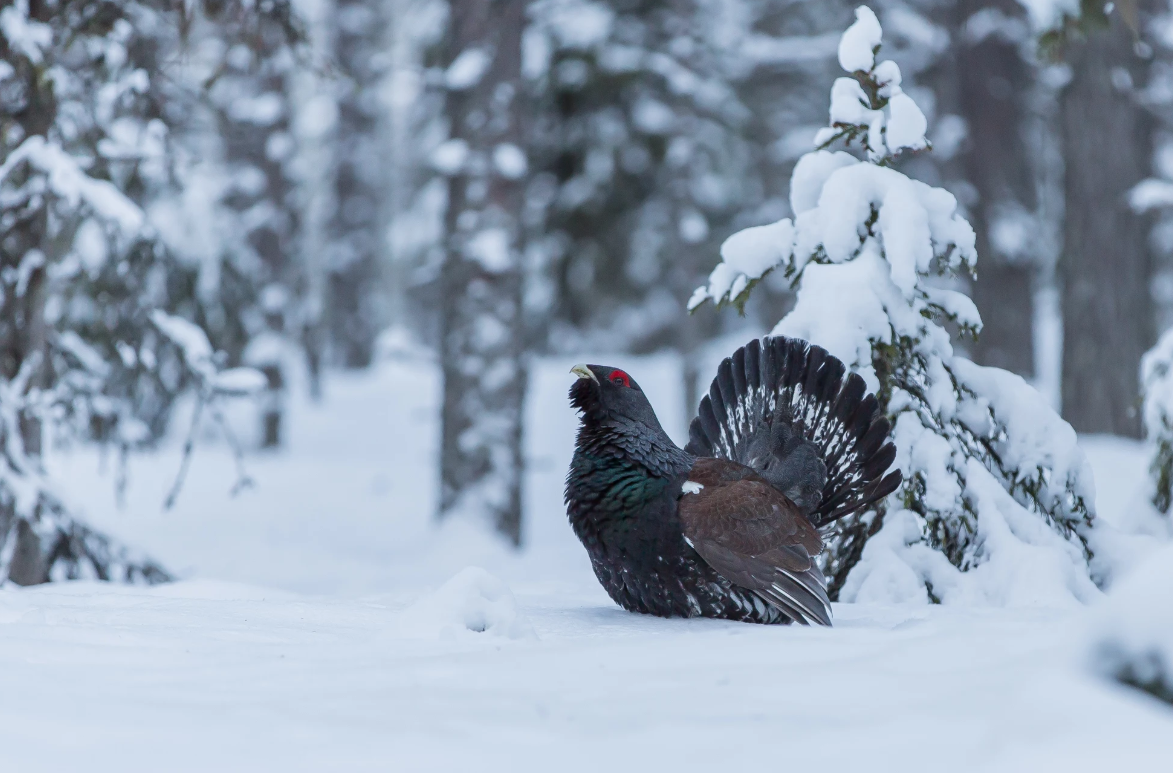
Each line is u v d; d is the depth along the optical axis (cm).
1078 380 2889
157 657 634
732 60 4125
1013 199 3312
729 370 1029
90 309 1753
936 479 1085
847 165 1168
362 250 5972
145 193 1898
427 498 3222
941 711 480
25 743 446
